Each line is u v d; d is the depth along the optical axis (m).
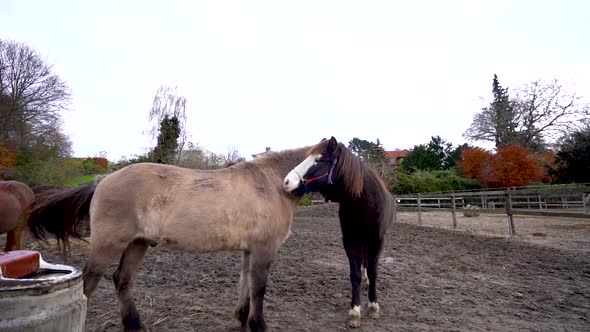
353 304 3.82
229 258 7.04
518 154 26.80
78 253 7.18
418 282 5.46
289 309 4.23
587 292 5.09
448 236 10.42
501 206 20.36
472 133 33.81
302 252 7.77
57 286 1.82
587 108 28.80
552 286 5.38
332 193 4.04
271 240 3.45
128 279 3.46
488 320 3.97
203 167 16.88
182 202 3.16
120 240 3.13
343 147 3.91
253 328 3.32
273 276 5.70
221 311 4.12
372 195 3.94
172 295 4.66
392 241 9.44
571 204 16.75
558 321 3.98
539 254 7.69
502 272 6.18
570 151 21.55
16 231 5.23
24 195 5.21
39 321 1.71
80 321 1.99
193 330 3.58
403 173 28.47
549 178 26.39
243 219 3.29
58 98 23.61
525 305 4.49
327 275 5.79
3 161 18.95
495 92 37.00
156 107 16.95
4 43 22.38
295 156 3.92
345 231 4.03
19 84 22.45
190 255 7.32
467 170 29.19
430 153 36.47
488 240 9.66
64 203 3.49
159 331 3.53
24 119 21.67
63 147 22.77
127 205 3.13
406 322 3.88
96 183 3.51
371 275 4.05
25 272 2.03
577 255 7.59
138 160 17.02
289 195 3.72
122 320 3.37
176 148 17.14
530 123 30.80
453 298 4.72
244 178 3.51
